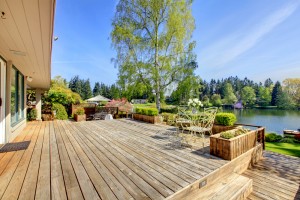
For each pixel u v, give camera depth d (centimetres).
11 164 268
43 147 366
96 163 276
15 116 493
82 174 235
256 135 398
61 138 454
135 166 265
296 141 709
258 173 331
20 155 312
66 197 179
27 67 518
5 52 355
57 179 219
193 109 462
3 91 389
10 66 415
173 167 263
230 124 465
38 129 585
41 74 634
